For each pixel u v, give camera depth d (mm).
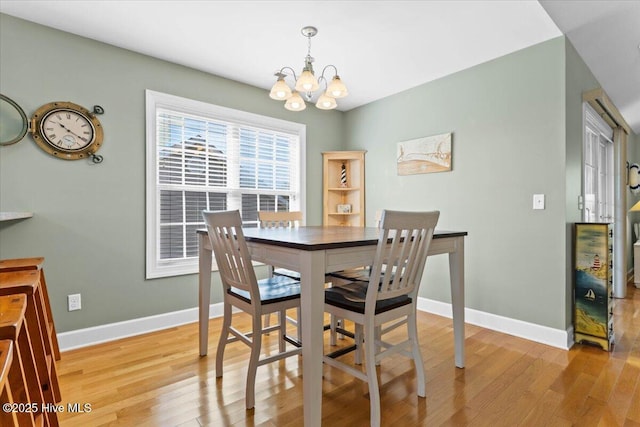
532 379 1894
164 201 2822
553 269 2402
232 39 2430
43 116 2225
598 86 3236
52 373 1605
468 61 2773
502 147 2670
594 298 2342
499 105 2689
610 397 1705
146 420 1523
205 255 2219
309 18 2162
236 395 1728
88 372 1971
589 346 2361
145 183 2664
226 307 1913
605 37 2404
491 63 2740
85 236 2402
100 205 2461
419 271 1716
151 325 2676
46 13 2105
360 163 3865
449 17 2146
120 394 1734
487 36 2379
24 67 2170
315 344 1387
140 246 2645
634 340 2479
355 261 1561
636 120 4621
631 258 4699
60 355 2189
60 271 2305
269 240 1614
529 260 2521
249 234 1939
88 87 2402
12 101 2121
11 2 1990
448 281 3041
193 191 2986
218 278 3066
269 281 2172
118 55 2533
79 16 2139
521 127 2562
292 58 2727
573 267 2445
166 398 1698
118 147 2535
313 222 3857
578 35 2373
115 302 2525
